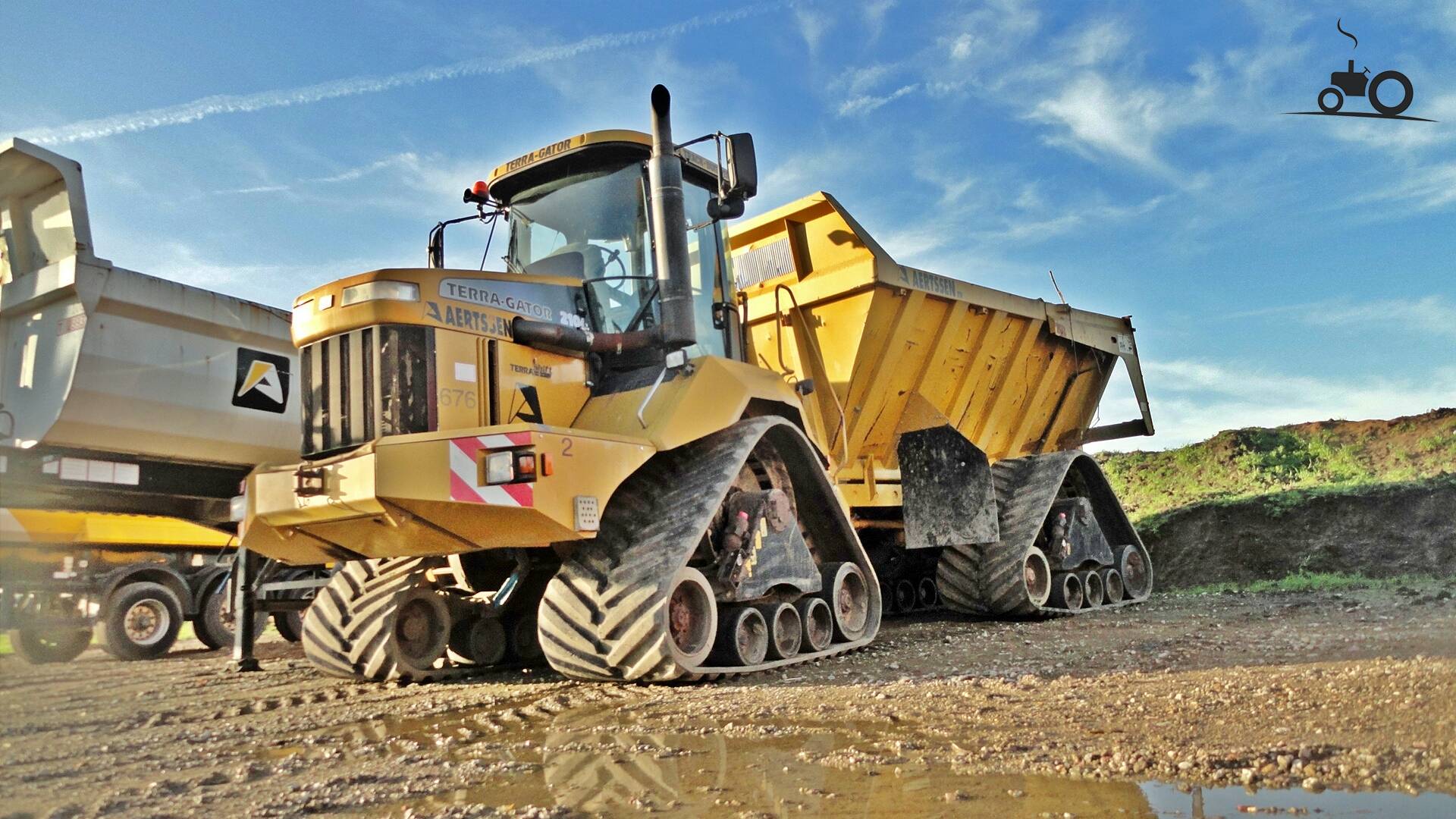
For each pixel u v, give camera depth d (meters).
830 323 8.52
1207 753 2.95
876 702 4.31
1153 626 7.37
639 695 4.75
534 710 4.55
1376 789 2.55
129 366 7.46
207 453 8.10
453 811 2.76
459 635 6.36
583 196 6.23
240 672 6.73
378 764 3.43
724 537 5.63
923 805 2.65
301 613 9.75
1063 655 5.82
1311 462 16.09
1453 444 14.81
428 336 4.96
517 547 5.39
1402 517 11.02
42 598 8.15
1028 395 10.76
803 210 8.55
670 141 5.70
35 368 7.39
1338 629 6.07
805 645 6.12
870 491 8.79
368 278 5.05
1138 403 11.58
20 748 3.90
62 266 7.19
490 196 6.55
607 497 4.96
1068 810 2.53
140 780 3.33
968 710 4.02
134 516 8.17
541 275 5.86
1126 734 3.35
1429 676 3.78
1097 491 10.30
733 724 3.96
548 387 5.49
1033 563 8.79
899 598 10.11
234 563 7.44
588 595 4.96
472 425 5.05
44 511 7.84
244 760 3.64
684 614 5.07
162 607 8.70
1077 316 10.92
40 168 7.28
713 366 5.91
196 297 7.87
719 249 6.96
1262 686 4.02
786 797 2.80
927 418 8.77
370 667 5.64
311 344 5.23
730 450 5.57
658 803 2.80
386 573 5.97
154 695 5.59
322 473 4.76
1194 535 12.22
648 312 5.94
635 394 5.66
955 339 9.37
